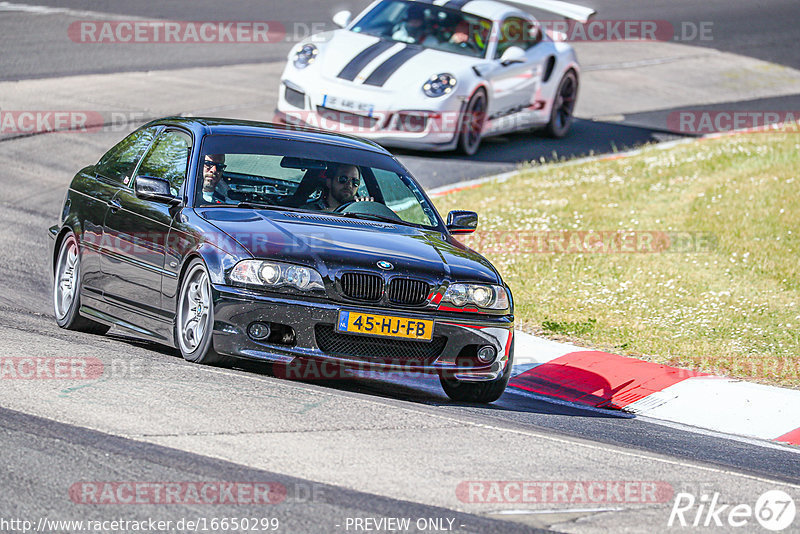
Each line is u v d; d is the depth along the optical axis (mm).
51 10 75750
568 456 19031
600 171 50781
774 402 25656
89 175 28438
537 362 28641
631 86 71875
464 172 50312
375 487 16047
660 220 42406
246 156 25281
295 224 23328
